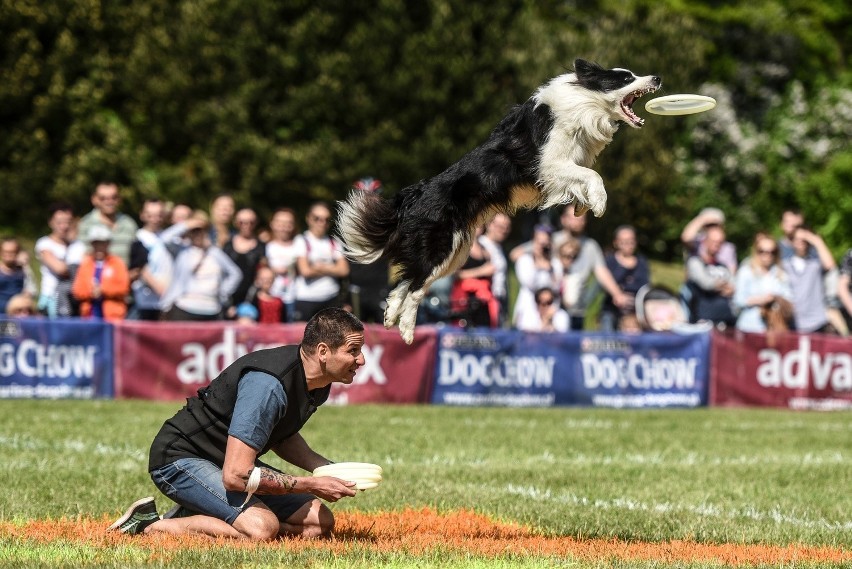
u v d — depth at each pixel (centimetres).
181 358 1409
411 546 568
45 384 1382
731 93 4191
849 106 4031
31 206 3212
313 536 599
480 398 1525
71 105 3228
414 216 701
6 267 1520
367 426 1209
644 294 1653
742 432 1270
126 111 3503
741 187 3978
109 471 845
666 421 1385
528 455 1025
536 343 1544
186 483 583
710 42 4159
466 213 699
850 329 1756
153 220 1477
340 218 717
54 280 1471
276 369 569
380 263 1515
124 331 1398
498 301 1591
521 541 605
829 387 1659
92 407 1298
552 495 805
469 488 814
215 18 3384
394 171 3319
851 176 3616
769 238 1658
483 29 3428
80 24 3269
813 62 4403
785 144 3975
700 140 3975
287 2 3381
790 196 3922
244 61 3372
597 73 714
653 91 715
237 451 554
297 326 1418
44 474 823
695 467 966
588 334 1563
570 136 705
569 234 1622
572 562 527
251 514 578
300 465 623
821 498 816
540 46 3450
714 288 1644
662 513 732
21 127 3231
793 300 1684
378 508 726
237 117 3291
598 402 1568
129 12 3394
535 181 701
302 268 1468
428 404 1507
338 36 3406
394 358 1493
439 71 3353
